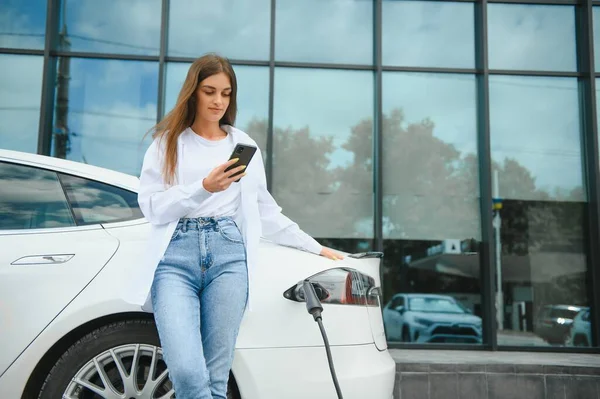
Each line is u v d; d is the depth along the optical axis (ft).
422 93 19.42
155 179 5.83
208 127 6.11
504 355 16.52
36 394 6.58
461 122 19.35
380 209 18.49
